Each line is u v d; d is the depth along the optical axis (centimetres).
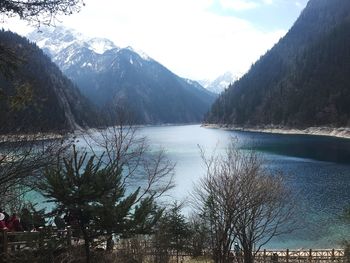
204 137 14412
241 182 1931
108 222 1174
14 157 873
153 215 1457
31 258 994
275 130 19450
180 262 2145
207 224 2664
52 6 800
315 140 13412
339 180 5572
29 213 1214
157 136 15438
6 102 805
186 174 5538
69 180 1178
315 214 3662
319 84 19650
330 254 2677
